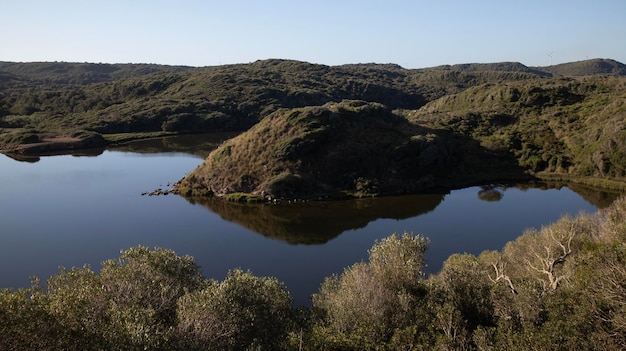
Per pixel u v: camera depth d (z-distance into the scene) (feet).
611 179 316.60
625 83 493.77
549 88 501.15
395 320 78.69
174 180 334.65
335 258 189.37
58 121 609.83
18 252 195.31
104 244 205.57
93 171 367.04
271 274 173.27
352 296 83.30
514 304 75.97
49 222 236.22
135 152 465.47
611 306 59.52
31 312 54.13
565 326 59.88
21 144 482.69
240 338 71.97
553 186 318.45
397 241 106.83
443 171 331.98
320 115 335.26
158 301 77.97
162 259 92.07
